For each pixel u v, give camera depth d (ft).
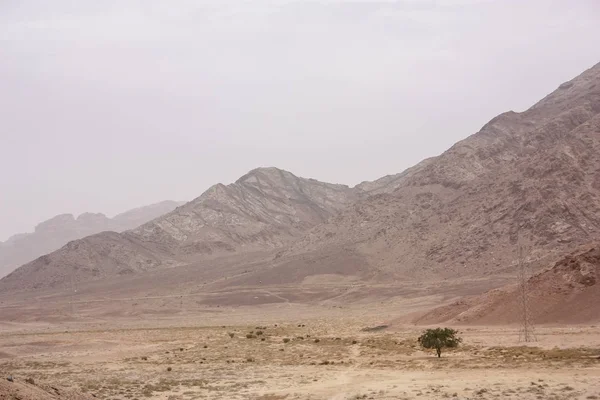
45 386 121.70
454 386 150.00
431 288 592.60
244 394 156.46
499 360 197.47
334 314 527.81
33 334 420.36
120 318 607.37
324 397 146.61
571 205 648.79
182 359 253.03
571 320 277.85
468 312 323.57
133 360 256.32
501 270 599.98
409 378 170.91
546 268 332.19
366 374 184.75
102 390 167.12
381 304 570.05
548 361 185.57
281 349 274.57
